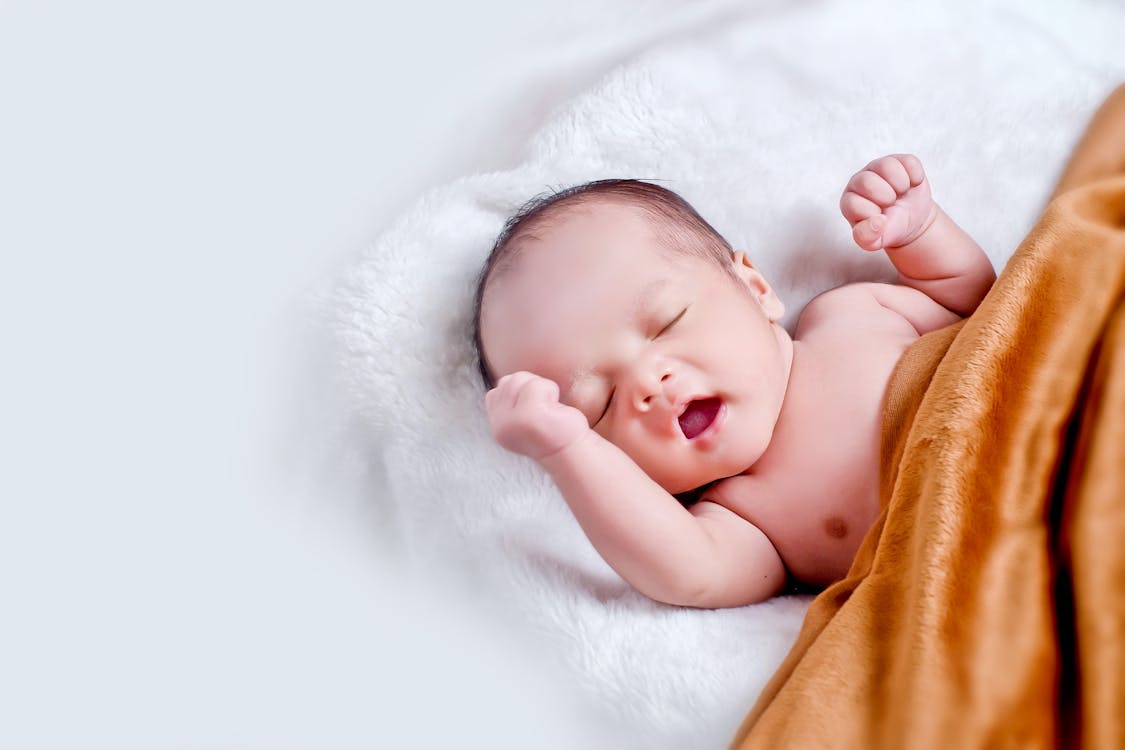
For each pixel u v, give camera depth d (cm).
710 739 111
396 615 137
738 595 126
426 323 140
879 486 126
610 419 128
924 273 148
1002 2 169
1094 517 101
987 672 96
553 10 184
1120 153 153
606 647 119
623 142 155
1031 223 158
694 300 129
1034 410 112
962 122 160
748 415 129
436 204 148
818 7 164
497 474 137
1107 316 117
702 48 160
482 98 176
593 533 119
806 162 157
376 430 142
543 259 131
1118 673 93
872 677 100
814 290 158
